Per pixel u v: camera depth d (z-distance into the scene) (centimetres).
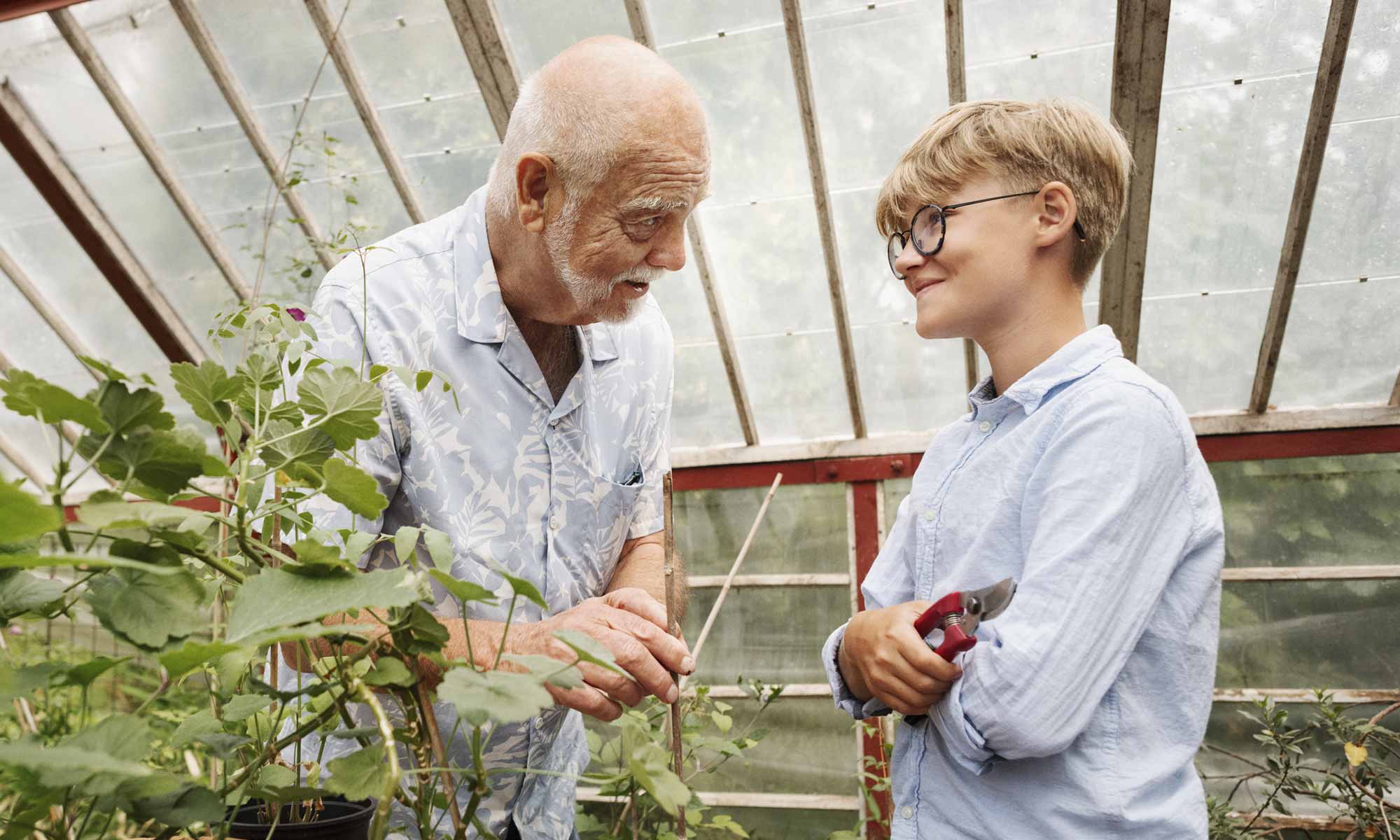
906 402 437
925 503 117
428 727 59
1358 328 380
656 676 95
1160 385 105
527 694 49
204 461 55
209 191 408
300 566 55
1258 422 407
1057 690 91
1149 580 97
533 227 129
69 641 278
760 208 382
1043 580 95
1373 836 326
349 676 57
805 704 446
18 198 416
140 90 383
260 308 84
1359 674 398
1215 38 320
